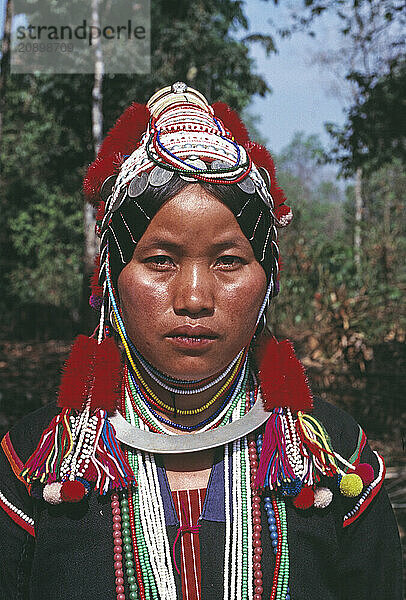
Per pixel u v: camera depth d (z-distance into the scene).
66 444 1.03
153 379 1.04
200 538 1.00
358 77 9.41
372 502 1.12
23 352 9.55
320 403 1.18
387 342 8.43
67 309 13.23
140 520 1.01
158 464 1.04
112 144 1.09
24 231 14.61
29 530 1.07
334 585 1.08
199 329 0.92
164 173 0.93
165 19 11.86
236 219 0.94
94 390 1.04
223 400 1.09
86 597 0.98
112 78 11.66
